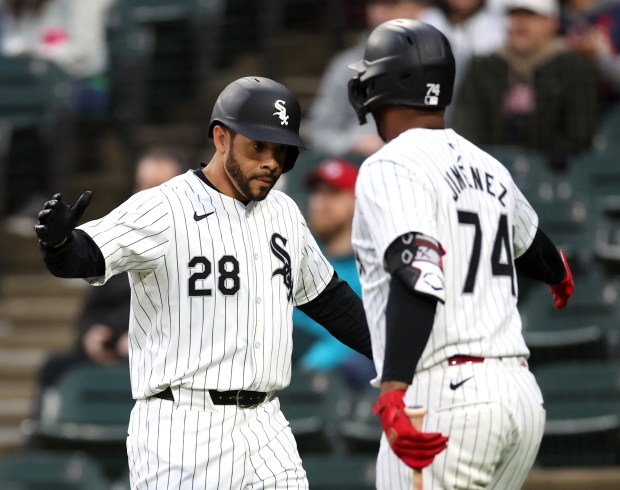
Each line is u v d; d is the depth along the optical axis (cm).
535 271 1506
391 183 1326
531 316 2633
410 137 1380
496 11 3170
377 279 1362
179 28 3666
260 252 1369
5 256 3525
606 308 2642
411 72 1385
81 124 3647
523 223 1456
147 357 1348
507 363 1352
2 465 2558
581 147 3042
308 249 1445
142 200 1332
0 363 3225
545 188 2911
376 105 1406
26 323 3356
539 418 1362
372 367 2597
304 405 2509
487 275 1364
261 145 1330
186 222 1335
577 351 2614
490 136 3005
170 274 1330
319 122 3197
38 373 3189
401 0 3086
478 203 1371
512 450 1356
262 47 3669
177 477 1325
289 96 1353
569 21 3281
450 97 1413
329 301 1462
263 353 1360
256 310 1355
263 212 1391
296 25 3719
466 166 1383
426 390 1330
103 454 2630
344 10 3650
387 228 1297
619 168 2998
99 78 3656
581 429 2455
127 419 2630
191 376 1331
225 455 1339
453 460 1321
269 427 1381
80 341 2822
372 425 2453
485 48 3139
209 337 1332
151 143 3600
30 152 3553
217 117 1348
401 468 1345
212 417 1337
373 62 1398
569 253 2784
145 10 3688
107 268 1286
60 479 2538
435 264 1274
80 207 1220
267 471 1365
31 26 3669
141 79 3650
